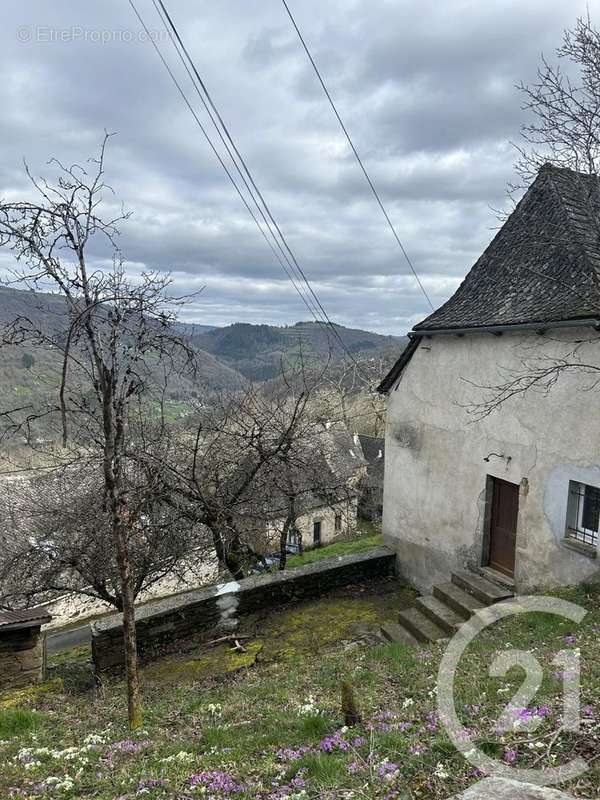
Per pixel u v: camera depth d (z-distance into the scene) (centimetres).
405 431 1067
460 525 931
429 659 596
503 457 836
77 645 1588
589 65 646
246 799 330
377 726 414
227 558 1134
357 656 675
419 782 322
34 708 653
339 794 315
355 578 1043
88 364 451
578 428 712
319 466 1251
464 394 916
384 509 1131
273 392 1198
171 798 341
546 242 811
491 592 812
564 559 737
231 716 511
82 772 398
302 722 446
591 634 575
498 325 798
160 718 529
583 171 690
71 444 802
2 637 833
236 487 1085
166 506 1061
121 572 503
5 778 393
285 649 802
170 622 828
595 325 662
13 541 1363
